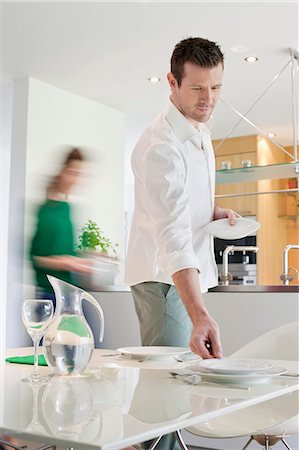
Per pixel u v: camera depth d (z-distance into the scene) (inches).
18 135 199.5
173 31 166.9
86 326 50.1
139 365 58.1
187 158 74.0
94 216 224.2
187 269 60.2
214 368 46.1
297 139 284.8
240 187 279.3
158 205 65.7
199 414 32.9
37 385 44.2
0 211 302.5
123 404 35.9
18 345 194.5
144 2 150.0
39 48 177.2
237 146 279.4
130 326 146.3
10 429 28.7
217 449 135.0
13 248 197.8
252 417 73.5
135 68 192.9
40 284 200.4
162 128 72.1
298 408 69.4
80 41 172.6
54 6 152.1
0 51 179.8
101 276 224.5
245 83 209.5
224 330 130.6
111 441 26.2
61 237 208.7
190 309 57.9
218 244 271.0
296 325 86.0
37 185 201.0
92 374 50.4
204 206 77.4
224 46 178.2
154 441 62.7
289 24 163.8
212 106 70.1
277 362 62.4
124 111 240.1
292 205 295.4
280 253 291.1
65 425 29.5
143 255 74.2
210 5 152.3
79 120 218.8
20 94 200.4
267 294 126.3
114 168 235.3
